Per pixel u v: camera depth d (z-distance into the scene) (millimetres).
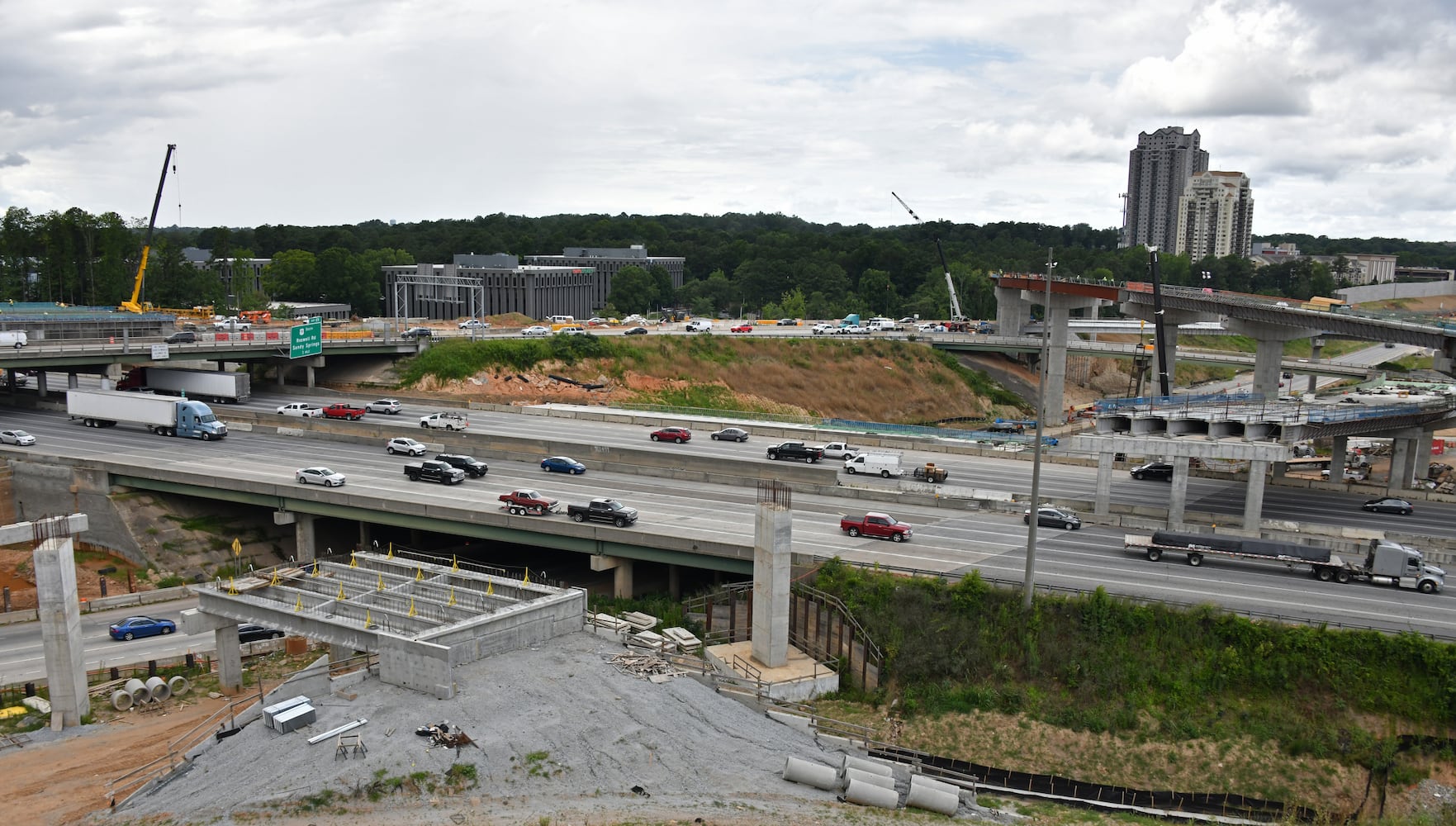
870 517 76250
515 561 90750
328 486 89000
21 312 167000
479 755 47250
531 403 141000
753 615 63281
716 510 83938
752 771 49031
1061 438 113250
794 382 180625
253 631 73688
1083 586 65125
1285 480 97375
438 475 91875
